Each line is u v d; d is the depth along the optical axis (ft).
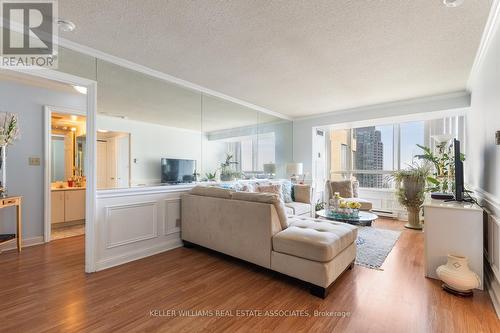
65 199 14.64
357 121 16.62
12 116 10.37
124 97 9.69
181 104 11.96
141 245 9.71
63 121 15.89
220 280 7.60
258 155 16.58
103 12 6.41
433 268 7.70
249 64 9.62
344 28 7.06
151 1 5.95
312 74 10.56
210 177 13.46
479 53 8.50
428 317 5.70
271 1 5.91
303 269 6.86
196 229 10.19
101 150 8.80
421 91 12.73
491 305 6.18
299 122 19.36
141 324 5.45
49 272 8.16
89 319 5.61
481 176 9.21
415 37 7.52
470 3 5.96
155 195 10.27
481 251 7.06
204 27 7.07
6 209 10.53
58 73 7.97
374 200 17.92
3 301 6.34
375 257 9.47
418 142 16.72
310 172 18.76
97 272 8.18
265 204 7.92
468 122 12.81
